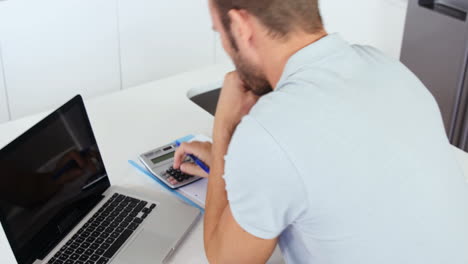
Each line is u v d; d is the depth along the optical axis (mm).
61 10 2646
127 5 2854
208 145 1310
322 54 794
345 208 761
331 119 747
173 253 1114
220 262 922
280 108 756
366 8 3254
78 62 2832
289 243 917
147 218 1173
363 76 802
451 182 832
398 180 764
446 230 806
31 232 1053
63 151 1146
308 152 735
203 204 1231
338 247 805
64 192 1138
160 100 1729
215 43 3328
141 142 1497
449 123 2688
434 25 2619
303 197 760
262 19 785
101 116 1614
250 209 803
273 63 829
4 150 1015
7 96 2688
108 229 1136
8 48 2576
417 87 848
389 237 776
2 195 1000
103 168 1254
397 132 775
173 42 3141
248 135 760
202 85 1849
